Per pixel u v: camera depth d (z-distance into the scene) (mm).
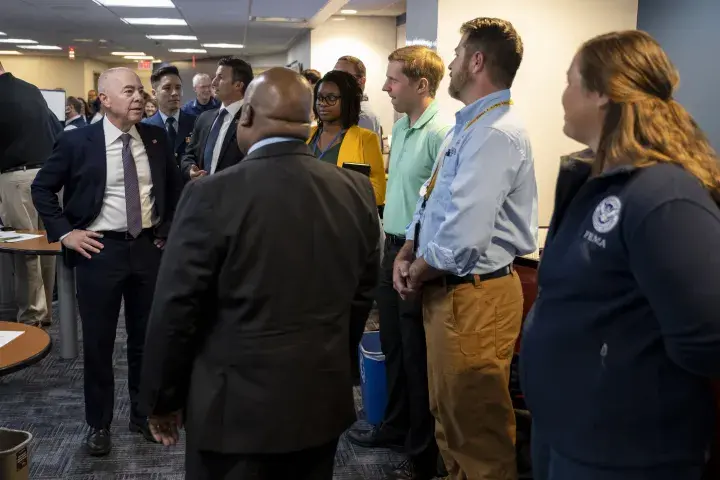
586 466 1133
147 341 1412
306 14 8172
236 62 3291
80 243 2557
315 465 1528
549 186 3689
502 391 1984
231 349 1393
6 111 4031
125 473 2576
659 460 1074
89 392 2705
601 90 1125
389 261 2586
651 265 1000
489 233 1824
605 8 3588
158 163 2701
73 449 2760
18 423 3004
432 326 2018
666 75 1110
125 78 2557
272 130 1438
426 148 2420
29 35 11836
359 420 3027
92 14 8977
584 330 1129
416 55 2428
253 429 1384
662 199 1005
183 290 1358
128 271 2650
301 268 1407
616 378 1089
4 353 1771
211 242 1352
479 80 1915
